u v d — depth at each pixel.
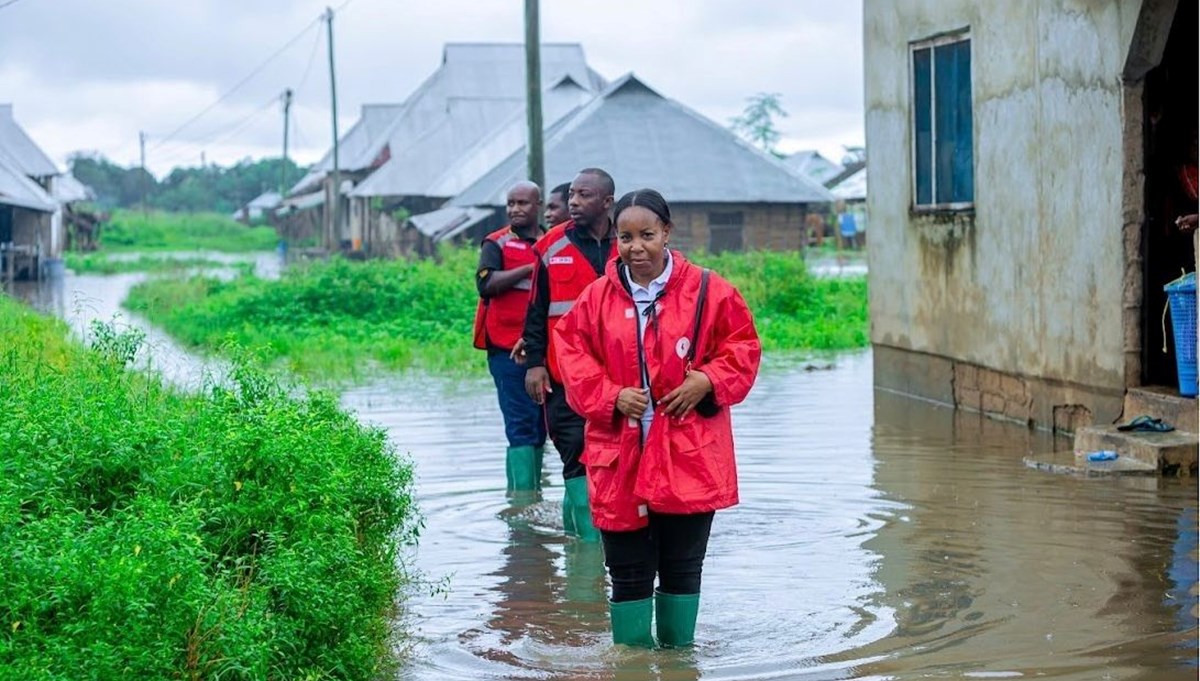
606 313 6.21
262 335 23.88
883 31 15.48
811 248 64.31
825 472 10.65
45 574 4.69
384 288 27.34
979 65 13.45
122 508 5.91
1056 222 12.20
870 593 7.29
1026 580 7.47
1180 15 11.39
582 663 6.22
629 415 6.11
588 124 45.34
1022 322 12.83
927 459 11.15
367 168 71.56
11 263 46.97
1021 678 5.90
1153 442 10.30
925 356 14.95
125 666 4.52
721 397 6.11
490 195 44.75
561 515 9.32
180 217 117.69
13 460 5.78
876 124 15.77
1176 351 10.76
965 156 13.91
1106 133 11.41
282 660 5.25
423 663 6.25
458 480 10.53
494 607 7.16
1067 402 12.20
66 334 13.10
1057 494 9.64
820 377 17.52
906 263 15.19
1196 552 7.96
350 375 18.39
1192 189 11.19
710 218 45.09
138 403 7.71
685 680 5.96
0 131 73.62
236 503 5.83
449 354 20.38
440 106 69.56
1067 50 11.90
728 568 7.84
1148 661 6.09
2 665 4.38
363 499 7.02
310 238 89.12
